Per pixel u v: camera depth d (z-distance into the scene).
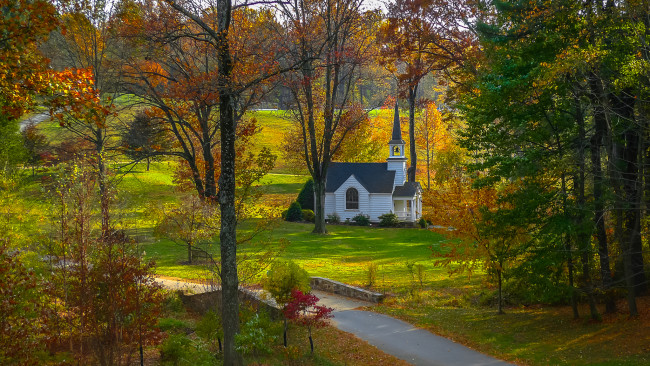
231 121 13.46
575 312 17.70
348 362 14.30
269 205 22.31
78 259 12.14
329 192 56.56
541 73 15.41
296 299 15.18
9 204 15.22
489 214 17.47
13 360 11.08
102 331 12.16
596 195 16.41
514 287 20.14
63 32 10.14
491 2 22.00
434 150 72.06
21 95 10.15
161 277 25.11
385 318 19.33
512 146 17.42
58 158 29.09
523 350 14.88
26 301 12.00
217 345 16.06
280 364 13.72
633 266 16.91
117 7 20.53
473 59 26.41
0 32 9.44
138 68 29.17
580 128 16.41
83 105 10.56
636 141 17.77
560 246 16.38
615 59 14.71
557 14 16.06
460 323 18.41
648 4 14.20
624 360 13.02
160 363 13.55
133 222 25.64
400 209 57.75
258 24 28.98
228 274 13.36
